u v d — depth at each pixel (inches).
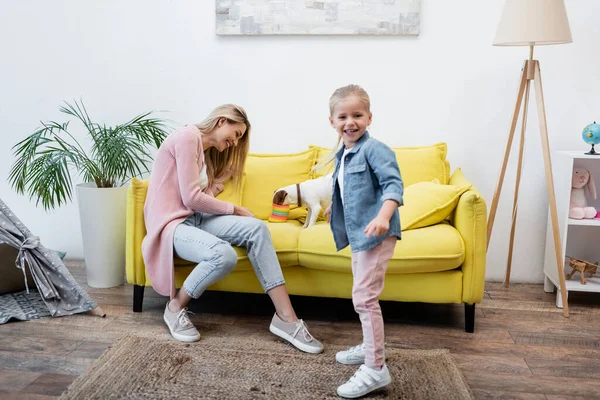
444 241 84.1
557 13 93.2
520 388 70.4
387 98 112.5
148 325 89.2
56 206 124.1
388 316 94.6
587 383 71.8
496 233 114.0
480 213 84.7
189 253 83.6
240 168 97.9
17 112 122.0
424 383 70.7
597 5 104.7
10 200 125.8
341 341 83.6
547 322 92.8
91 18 116.7
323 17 110.0
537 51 107.4
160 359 76.4
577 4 105.0
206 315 94.1
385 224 60.4
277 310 83.4
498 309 98.7
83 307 93.4
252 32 112.0
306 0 109.9
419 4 108.0
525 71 100.2
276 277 83.7
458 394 67.9
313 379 71.6
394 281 87.3
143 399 66.2
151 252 86.9
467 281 85.8
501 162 111.8
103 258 106.7
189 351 79.2
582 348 82.4
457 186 91.9
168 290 86.6
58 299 94.0
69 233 125.1
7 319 88.7
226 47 114.3
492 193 113.1
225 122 89.7
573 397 68.3
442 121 112.0
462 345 83.0
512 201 112.6
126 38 116.5
